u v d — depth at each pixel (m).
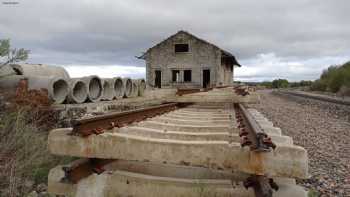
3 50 5.18
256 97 8.29
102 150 2.22
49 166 4.13
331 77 53.66
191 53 27.69
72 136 2.25
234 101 8.30
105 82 10.18
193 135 3.05
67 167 2.16
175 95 8.78
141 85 13.70
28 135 4.34
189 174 2.78
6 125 4.17
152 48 28.69
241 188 2.18
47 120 5.91
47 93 6.49
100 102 9.23
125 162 2.78
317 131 11.38
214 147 2.08
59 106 6.81
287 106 24.44
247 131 3.11
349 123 13.98
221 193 2.18
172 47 28.19
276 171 1.90
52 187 2.34
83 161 2.36
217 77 26.97
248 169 2.00
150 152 2.18
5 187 3.47
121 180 2.33
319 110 20.69
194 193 2.21
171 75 28.30
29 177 3.82
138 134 3.08
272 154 1.91
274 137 3.11
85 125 2.42
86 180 2.25
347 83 43.00
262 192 1.95
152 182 2.29
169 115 5.80
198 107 8.68
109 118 3.29
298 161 1.87
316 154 7.28
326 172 5.65
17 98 5.42
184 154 2.13
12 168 3.49
